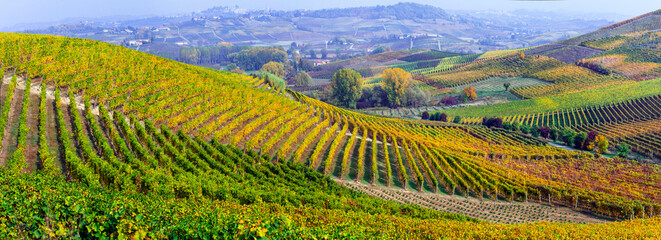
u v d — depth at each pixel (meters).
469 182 52.50
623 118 119.06
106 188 26.61
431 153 63.75
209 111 54.81
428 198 47.25
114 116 45.75
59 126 40.06
